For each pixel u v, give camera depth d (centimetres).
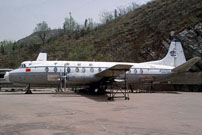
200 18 5084
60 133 720
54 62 2594
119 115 1086
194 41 4634
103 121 930
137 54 5438
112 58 5700
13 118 980
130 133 732
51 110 1230
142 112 1197
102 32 8112
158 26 5959
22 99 1850
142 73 2878
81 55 6172
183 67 2856
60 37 9012
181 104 1612
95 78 2484
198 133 744
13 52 7994
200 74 3850
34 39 8950
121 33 6844
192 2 6088
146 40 5725
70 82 2506
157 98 2092
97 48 6588
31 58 7131
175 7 6462
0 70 3988
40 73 2508
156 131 766
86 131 751
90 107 1377
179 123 910
